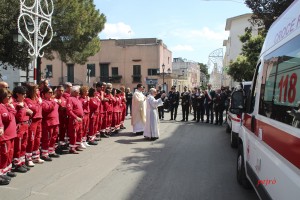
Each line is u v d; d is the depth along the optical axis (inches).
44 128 311.7
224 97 639.8
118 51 1939.0
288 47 141.5
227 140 465.1
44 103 307.4
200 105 693.3
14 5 652.7
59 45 926.4
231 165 315.6
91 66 1957.4
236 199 219.8
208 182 257.8
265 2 418.6
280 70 151.1
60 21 866.8
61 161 317.4
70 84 381.4
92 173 277.1
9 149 241.6
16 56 688.4
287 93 136.1
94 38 1059.3
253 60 858.1
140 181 257.0
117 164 310.8
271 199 144.4
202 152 377.7
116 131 514.3
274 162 142.6
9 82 1058.7
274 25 187.5
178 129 579.2
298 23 132.3
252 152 198.5
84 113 378.6
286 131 129.5
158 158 341.1
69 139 354.6
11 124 241.6
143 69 1924.2
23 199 211.8
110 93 479.5
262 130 174.9
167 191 233.8
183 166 309.0
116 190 233.8
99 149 381.4
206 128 597.6
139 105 489.4
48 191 228.5
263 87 185.5
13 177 259.6
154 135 453.4
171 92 741.3
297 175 114.0
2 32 643.5
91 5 1003.9
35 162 305.3
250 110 220.7
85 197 218.1
